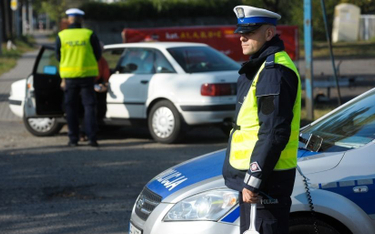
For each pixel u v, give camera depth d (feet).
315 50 157.89
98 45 47.34
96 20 150.30
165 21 153.89
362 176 18.65
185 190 19.52
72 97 47.80
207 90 46.24
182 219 18.98
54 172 39.60
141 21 152.35
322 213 18.39
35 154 45.60
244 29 16.74
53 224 29.27
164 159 43.19
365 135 20.90
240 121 16.90
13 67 130.82
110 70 52.08
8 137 53.26
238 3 146.72
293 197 18.31
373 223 18.56
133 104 49.29
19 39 235.20
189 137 52.47
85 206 32.22
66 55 46.88
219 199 18.70
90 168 40.60
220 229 18.35
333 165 18.93
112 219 29.94
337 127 22.31
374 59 132.57
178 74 47.67
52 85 50.72
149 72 49.19
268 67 16.24
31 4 328.90
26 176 38.68
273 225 16.63
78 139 49.01
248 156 16.63
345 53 150.30
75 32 46.78
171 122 47.73
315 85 67.21
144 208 20.90
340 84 67.97
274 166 16.10
